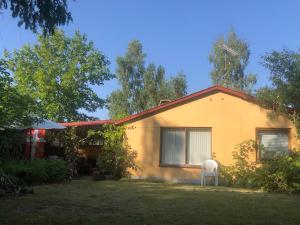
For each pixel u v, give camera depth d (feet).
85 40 133.49
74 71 128.57
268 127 56.65
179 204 35.29
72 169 62.28
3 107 48.65
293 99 50.21
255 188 51.11
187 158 59.98
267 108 56.13
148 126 62.08
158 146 61.26
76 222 26.84
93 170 63.21
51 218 27.94
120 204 34.83
